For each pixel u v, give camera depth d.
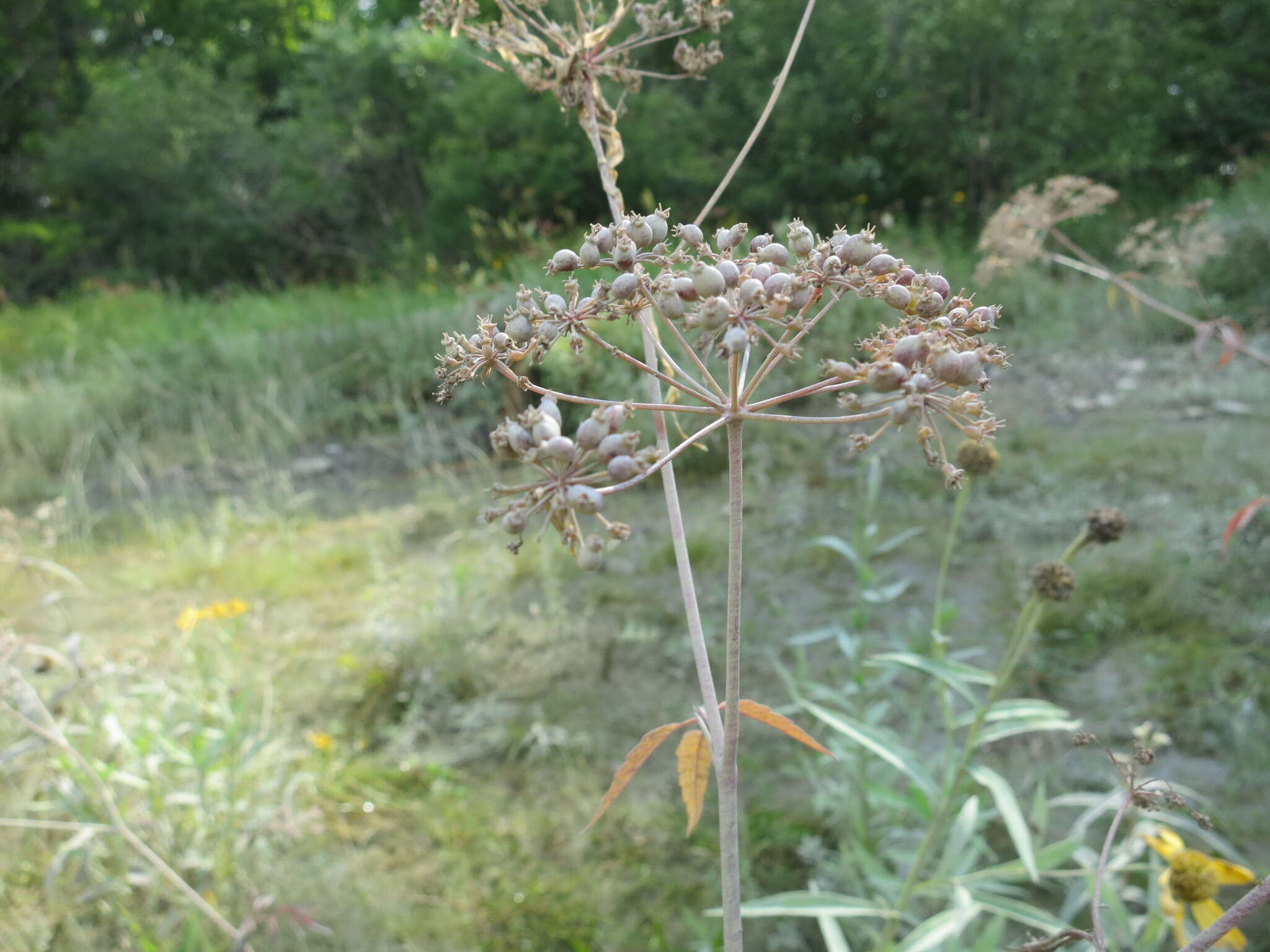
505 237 14.27
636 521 6.30
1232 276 9.51
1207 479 5.67
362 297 13.85
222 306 13.91
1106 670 4.02
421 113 17.47
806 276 0.98
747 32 14.04
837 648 4.35
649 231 1.01
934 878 2.09
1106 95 13.97
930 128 14.04
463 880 3.19
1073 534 5.22
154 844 3.06
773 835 3.29
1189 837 2.96
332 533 6.55
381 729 4.02
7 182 21.45
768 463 6.84
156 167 18.08
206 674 3.82
